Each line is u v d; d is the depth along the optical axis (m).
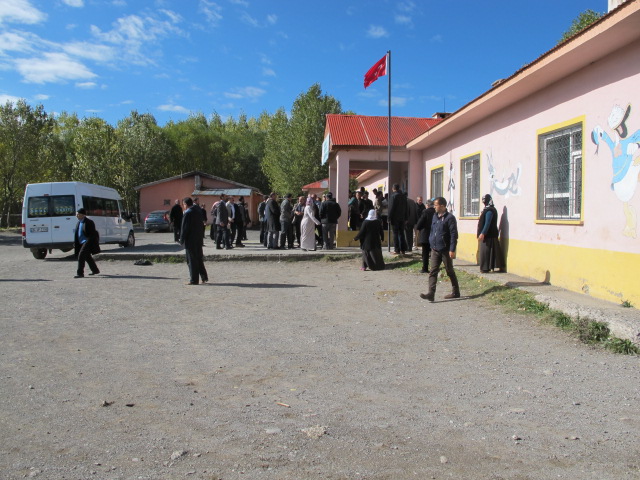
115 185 49.19
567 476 3.20
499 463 3.37
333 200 16.70
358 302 9.07
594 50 7.78
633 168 7.38
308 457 3.43
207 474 3.21
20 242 26.70
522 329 7.02
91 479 3.13
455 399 4.53
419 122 20.69
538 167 10.17
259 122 83.06
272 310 8.39
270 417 4.11
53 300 9.23
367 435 3.78
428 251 11.99
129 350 6.06
